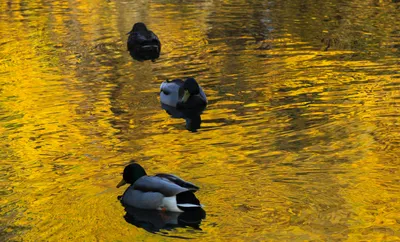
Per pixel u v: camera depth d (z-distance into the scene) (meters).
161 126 15.98
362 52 22.94
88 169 13.18
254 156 13.48
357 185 11.78
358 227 10.26
